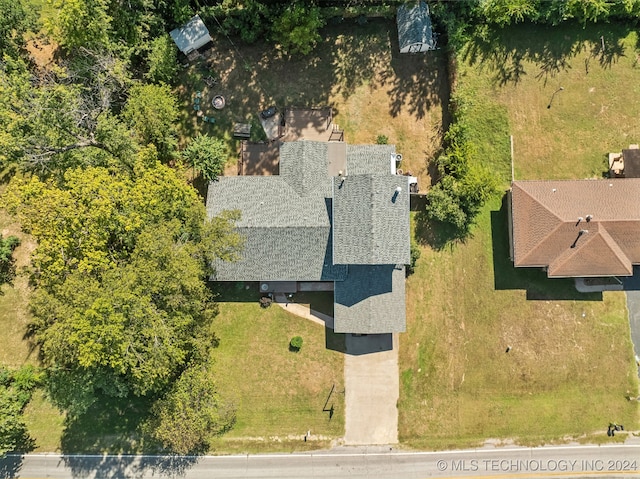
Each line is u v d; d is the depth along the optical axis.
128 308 30.56
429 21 41.03
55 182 33.88
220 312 42.06
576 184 40.50
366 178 36.91
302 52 41.53
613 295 42.25
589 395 41.88
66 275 32.34
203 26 40.72
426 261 42.44
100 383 36.03
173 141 39.62
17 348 41.34
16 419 38.00
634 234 39.56
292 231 38.97
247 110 42.75
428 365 41.97
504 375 41.94
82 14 33.94
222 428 38.97
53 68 37.72
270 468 41.50
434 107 42.94
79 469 41.22
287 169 40.09
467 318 42.19
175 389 36.53
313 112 42.03
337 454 41.56
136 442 41.44
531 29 42.69
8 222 42.31
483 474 41.56
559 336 42.06
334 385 41.81
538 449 41.69
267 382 41.72
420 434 41.69
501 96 42.81
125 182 33.69
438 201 40.38
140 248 32.25
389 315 39.38
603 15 41.62
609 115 42.88
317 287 42.06
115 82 37.38
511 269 42.41
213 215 39.44
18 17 37.56
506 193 42.69
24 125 32.78
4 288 41.75
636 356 42.09
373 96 42.97
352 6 41.75
